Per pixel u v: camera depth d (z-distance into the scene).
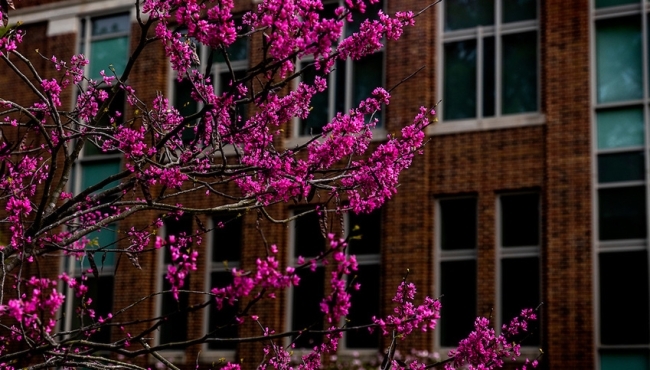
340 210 10.61
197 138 10.57
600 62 21.50
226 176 11.07
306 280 23.34
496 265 21.45
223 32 8.96
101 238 24.86
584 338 20.14
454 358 10.82
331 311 7.52
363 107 11.27
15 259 9.57
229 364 10.65
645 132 20.70
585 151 21.00
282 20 9.04
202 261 24.38
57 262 25.47
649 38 21.14
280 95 22.72
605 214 20.72
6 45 9.96
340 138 10.35
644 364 19.83
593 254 20.50
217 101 9.44
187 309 7.78
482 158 22.03
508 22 22.62
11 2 10.05
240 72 24.81
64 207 9.75
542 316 20.86
